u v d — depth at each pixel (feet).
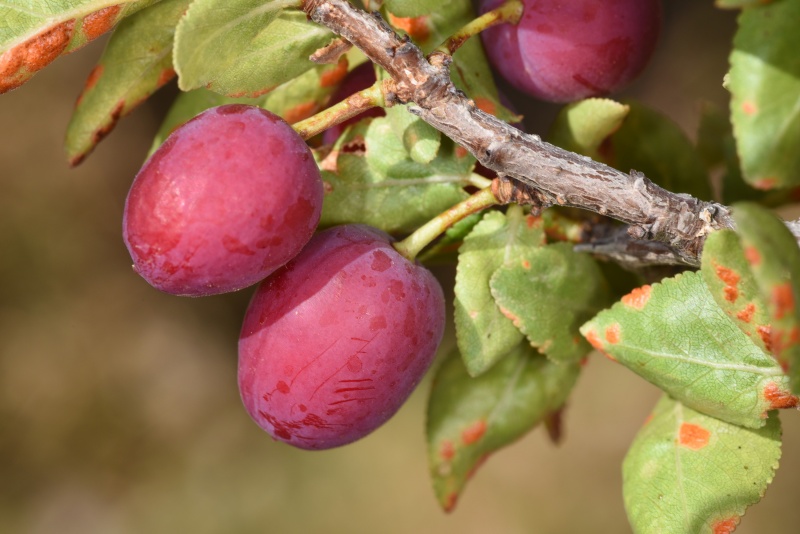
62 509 3.51
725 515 1.26
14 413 3.53
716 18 2.99
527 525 3.23
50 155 3.47
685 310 1.25
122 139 3.49
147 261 1.23
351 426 1.28
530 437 3.37
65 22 1.24
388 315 1.27
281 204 1.22
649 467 1.29
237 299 3.75
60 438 3.54
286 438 1.30
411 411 3.48
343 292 1.27
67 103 3.45
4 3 1.24
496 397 1.43
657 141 1.40
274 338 1.27
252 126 1.23
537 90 1.37
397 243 1.29
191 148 1.22
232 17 1.21
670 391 1.26
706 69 2.95
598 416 3.28
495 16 1.28
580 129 1.33
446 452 1.43
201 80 1.22
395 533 3.33
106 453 3.56
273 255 1.24
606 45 1.34
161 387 3.62
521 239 1.31
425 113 1.24
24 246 3.50
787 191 1.42
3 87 1.25
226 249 1.22
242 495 3.50
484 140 1.23
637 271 1.34
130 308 3.62
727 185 1.43
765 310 1.19
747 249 1.11
